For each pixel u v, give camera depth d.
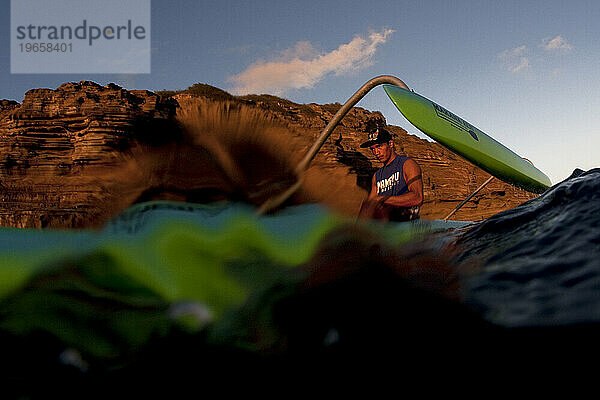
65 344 0.66
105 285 0.69
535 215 1.16
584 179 1.18
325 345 0.71
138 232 0.73
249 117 0.92
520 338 0.62
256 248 0.77
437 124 3.72
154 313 0.70
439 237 1.20
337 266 0.78
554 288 0.71
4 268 0.65
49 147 28.83
